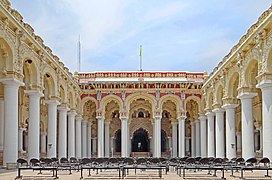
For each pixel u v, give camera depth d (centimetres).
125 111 3928
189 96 3997
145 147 5078
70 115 3597
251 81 2444
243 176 1912
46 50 2677
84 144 4147
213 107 3362
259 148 3612
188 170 2517
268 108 2055
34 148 2469
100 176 1967
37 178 1769
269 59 2008
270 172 2197
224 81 2955
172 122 4391
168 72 4119
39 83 2498
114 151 4894
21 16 2125
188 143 4831
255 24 2209
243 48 2394
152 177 1909
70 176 1961
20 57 2106
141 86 3956
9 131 2044
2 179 1683
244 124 2502
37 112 2488
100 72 4122
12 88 2050
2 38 1869
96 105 3969
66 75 3216
